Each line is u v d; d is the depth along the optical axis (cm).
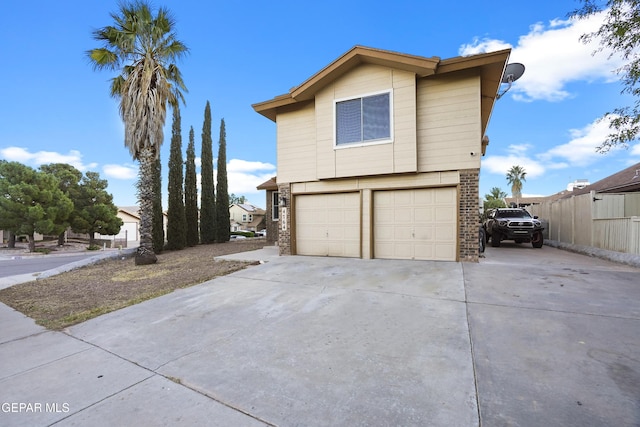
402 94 877
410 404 251
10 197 2195
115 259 1251
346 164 954
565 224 1234
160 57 1127
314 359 337
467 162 833
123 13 1056
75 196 2630
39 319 536
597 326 388
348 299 542
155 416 251
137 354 374
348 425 229
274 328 431
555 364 302
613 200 1015
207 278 758
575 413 230
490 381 278
